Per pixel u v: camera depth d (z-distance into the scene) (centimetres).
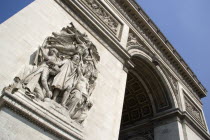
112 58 2612
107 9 3128
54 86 1591
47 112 1459
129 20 3581
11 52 1539
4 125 1221
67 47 1919
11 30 1642
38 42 1783
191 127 3731
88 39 2216
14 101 1305
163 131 3584
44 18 1995
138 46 3553
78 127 1622
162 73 3956
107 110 2120
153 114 4012
